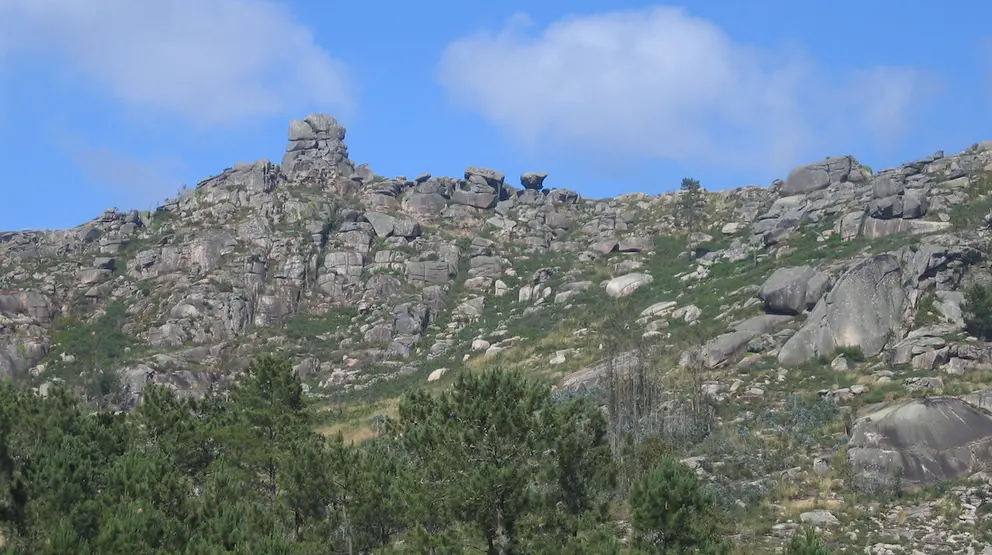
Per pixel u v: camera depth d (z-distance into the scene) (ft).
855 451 201.36
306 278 376.48
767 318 266.77
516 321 344.69
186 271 375.66
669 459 153.89
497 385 156.15
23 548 146.61
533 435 151.84
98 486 159.53
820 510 185.16
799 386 237.86
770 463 204.64
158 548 138.00
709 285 317.83
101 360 334.44
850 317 251.19
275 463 188.65
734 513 184.03
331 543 163.22
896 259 261.65
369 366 334.65
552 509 148.77
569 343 297.94
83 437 177.17
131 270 383.24
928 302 253.24
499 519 148.56
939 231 291.79
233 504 157.79
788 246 326.85
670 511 145.48
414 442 164.25
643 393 229.45
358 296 372.58
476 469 148.66
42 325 357.20
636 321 302.66
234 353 340.59
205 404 226.79
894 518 182.19
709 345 260.01
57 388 192.75
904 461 196.95
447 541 144.25
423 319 357.00
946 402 206.18
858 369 241.96
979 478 189.98
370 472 163.22
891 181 318.65
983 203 307.17
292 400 217.15
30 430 178.81
